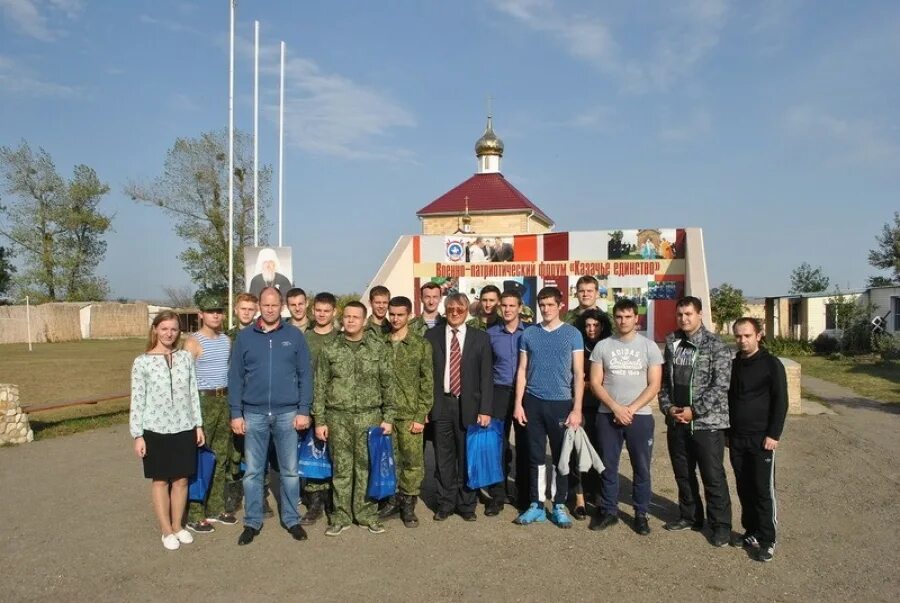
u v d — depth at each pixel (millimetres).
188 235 36406
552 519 6660
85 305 50469
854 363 23188
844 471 8531
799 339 31312
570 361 6496
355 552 5875
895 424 11742
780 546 5965
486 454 6637
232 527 6586
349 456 6387
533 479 6625
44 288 51750
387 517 6840
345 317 6293
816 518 6730
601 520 6457
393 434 6648
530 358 6617
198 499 6281
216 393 6668
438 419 6770
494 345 7016
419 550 5918
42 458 9703
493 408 6914
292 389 6309
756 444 5758
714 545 5977
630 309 6273
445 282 14641
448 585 5172
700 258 13359
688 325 6129
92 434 11648
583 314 7078
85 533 6418
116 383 19438
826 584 5164
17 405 10898
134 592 5086
